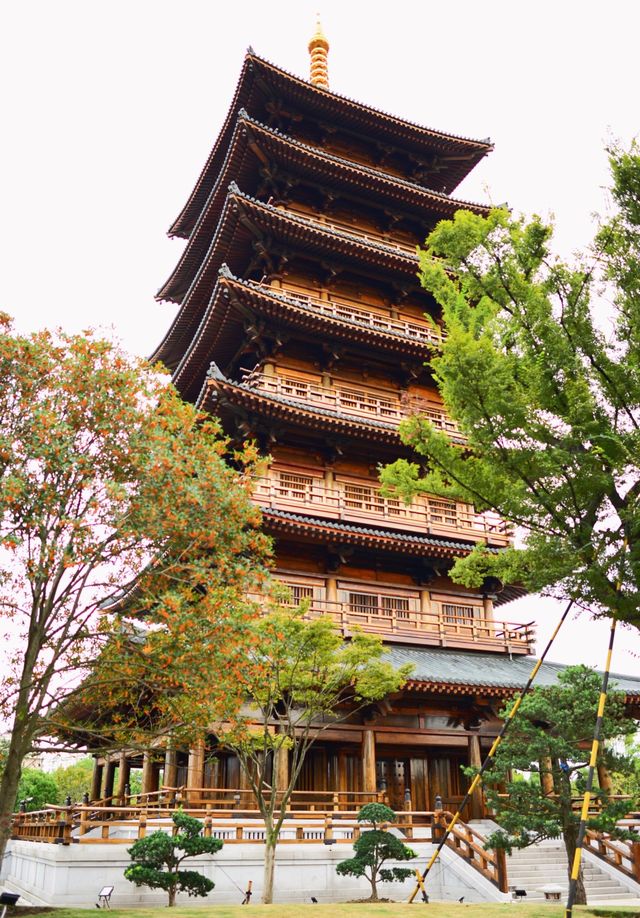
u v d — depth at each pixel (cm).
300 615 2511
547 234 1622
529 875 2731
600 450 1466
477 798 3284
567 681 2452
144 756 3625
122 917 1591
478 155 5528
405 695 3241
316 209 4922
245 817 2780
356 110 5044
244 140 4497
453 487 1700
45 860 2402
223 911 1727
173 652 1548
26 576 1530
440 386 1675
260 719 2877
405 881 2628
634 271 1544
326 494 4000
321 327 4100
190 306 4875
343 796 3334
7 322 1683
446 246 1683
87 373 1630
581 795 2281
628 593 1450
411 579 4062
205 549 1731
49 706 1652
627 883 2770
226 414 3819
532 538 1561
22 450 1519
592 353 1562
